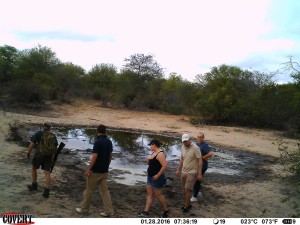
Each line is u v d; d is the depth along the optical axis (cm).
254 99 3077
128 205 801
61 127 2136
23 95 2942
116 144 1761
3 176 873
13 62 4875
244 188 1070
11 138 1441
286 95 2898
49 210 680
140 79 4038
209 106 3094
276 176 1270
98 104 3856
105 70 4928
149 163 706
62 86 3753
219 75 3706
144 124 2586
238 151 1830
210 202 888
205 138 2133
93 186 673
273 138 2358
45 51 4134
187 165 773
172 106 3791
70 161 1230
